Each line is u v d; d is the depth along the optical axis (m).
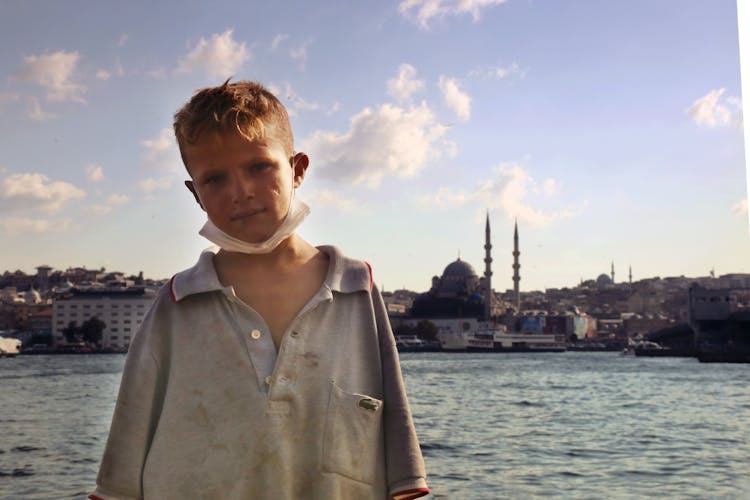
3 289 198.88
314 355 1.79
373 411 1.80
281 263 1.84
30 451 21.94
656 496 16.22
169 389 1.79
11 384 56.97
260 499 1.72
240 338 1.78
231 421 1.74
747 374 78.25
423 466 1.82
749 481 17.81
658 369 92.75
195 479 1.73
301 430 1.76
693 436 27.20
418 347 182.50
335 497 1.75
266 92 1.82
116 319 157.75
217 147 1.71
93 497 1.78
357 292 1.88
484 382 65.38
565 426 30.48
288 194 1.79
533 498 15.83
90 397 43.53
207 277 1.81
